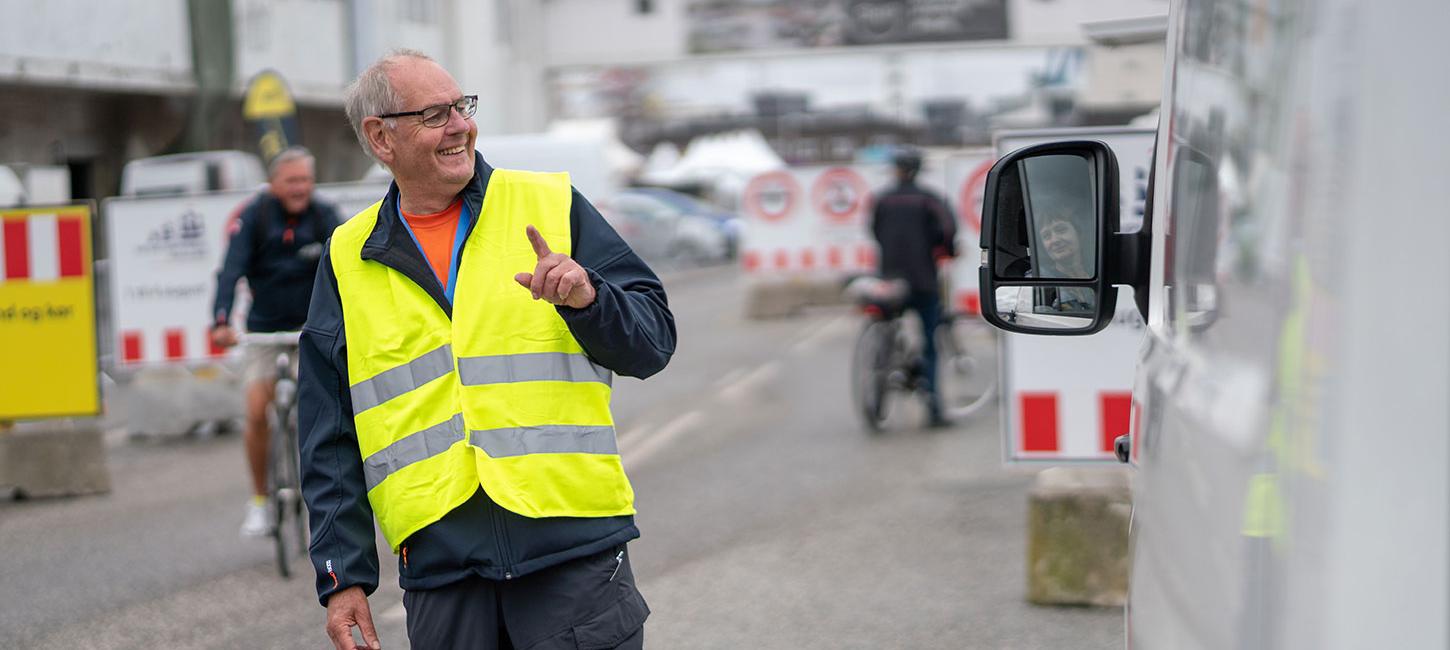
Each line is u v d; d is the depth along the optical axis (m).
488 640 3.91
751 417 15.31
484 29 40.78
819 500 11.07
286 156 9.47
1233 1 2.68
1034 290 3.65
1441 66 1.84
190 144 31.48
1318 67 2.06
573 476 3.82
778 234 26.33
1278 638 1.91
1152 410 3.06
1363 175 1.87
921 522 10.22
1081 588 7.96
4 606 8.75
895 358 14.37
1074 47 43.31
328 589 3.96
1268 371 2.15
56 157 30.14
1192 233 2.90
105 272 21.50
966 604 8.08
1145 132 7.96
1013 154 3.58
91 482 12.31
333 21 35.88
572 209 3.98
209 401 15.45
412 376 3.87
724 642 7.49
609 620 3.88
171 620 8.30
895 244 14.20
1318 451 1.86
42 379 12.14
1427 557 1.72
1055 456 8.42
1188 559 2.49
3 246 12.15
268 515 9.92
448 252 3.95
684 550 9.54
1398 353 1.79
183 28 30.89
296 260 9.55
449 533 3.83
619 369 3.81
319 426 4.01
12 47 26.14
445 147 3.88
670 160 59.34
